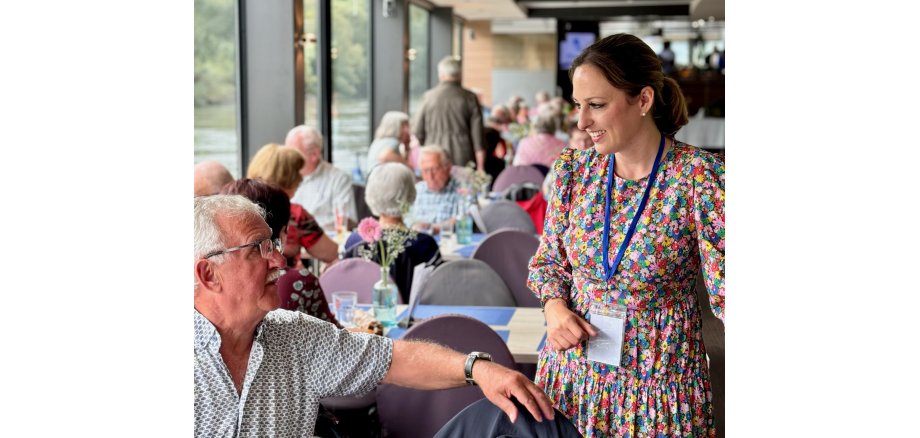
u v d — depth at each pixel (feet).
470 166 20.07
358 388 6.38
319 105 28.12
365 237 10.98
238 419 5.96
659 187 6.34
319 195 18.65
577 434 5.52
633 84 6.11
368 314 10.35
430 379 6.31
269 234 5.86
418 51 45.27
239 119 21.98
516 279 14.52
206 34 19.79
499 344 8.46
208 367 5.87
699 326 6.66
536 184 25.67
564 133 38.63
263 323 6.15
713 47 54.44
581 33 58.23
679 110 6.38
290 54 22.12
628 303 6.48
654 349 6.45
